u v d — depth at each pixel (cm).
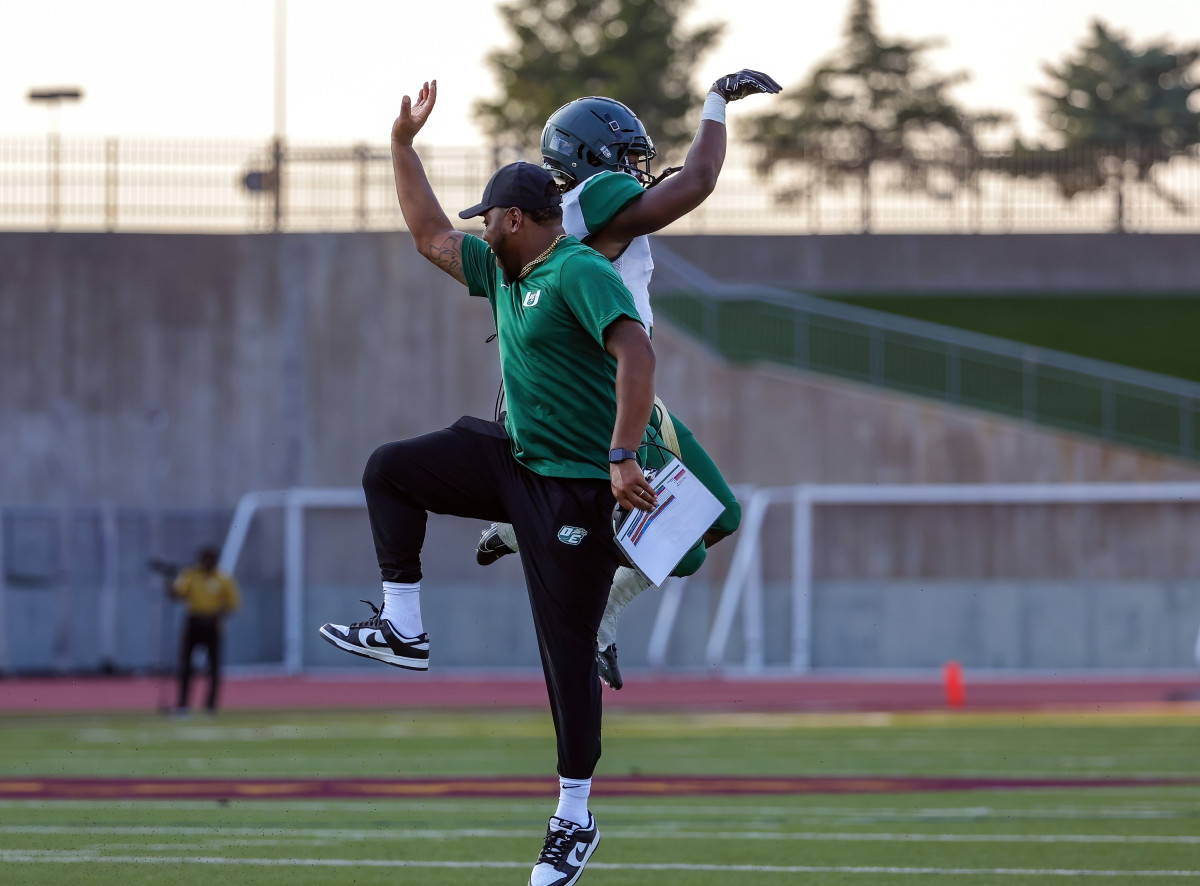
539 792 3262
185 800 3103
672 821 2788
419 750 4394
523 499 1672
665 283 9375
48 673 8175
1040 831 2642
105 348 9219
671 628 8844
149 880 2080
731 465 8969
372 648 1698
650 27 18475
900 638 8838
